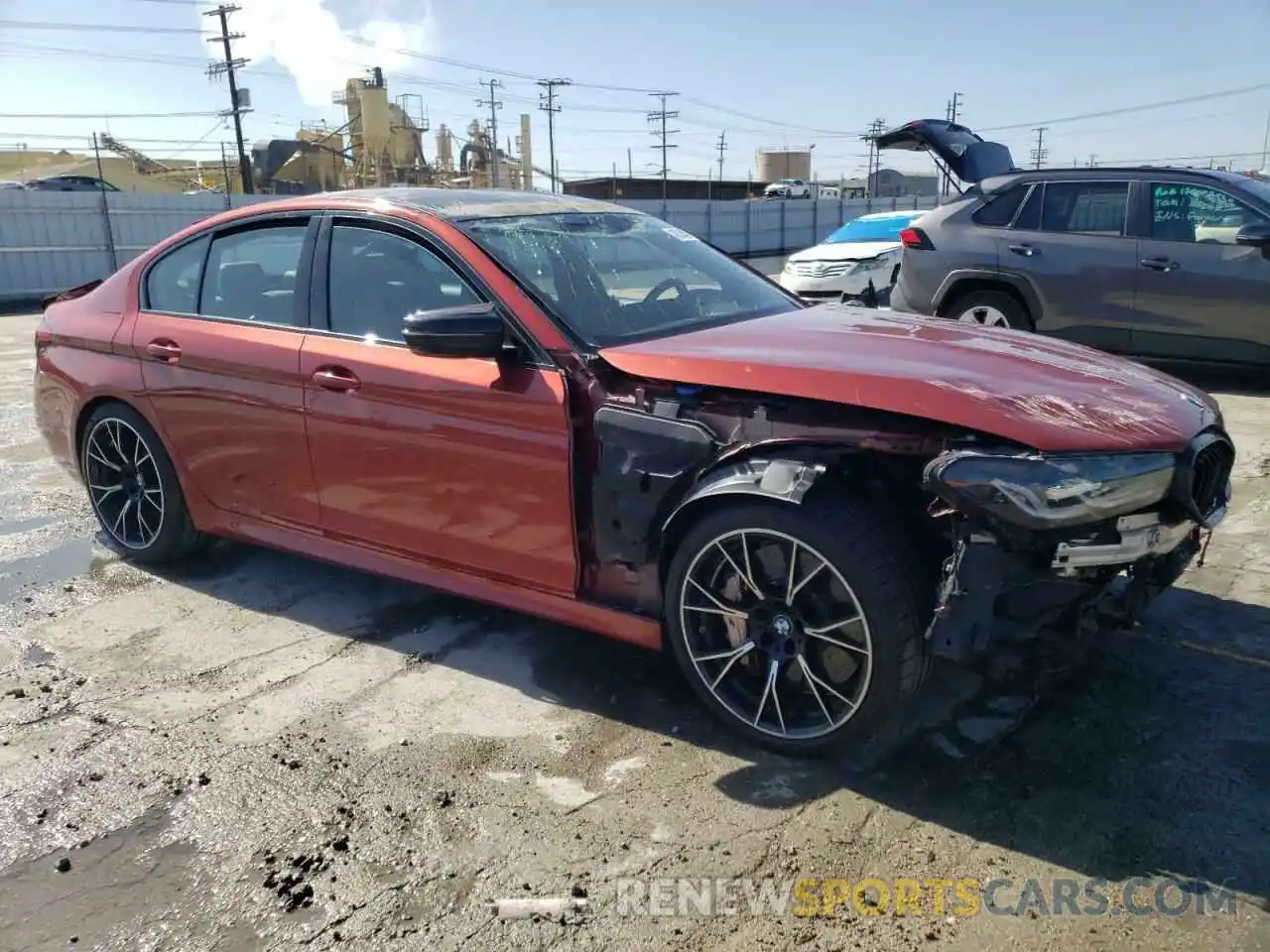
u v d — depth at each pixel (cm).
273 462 376
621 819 257
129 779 280
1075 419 259
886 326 344
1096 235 736
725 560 285
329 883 237
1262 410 681
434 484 330
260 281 383
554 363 303
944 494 247
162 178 5050
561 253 345
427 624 379
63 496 555
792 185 5791
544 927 221
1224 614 366
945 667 330
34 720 313
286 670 343
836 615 270
